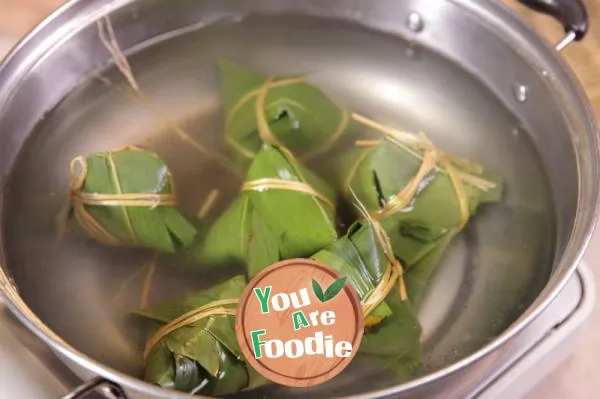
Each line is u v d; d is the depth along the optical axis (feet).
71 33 1.73
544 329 1.59
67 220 1.62
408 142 1.71
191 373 1.39
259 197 1.57
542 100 1.69
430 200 1.61
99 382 1.24
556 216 1.59
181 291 1.54
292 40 1.92
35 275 1.56
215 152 1.73
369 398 1.20
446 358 1.47
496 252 1.61
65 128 1.76
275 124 1.73
